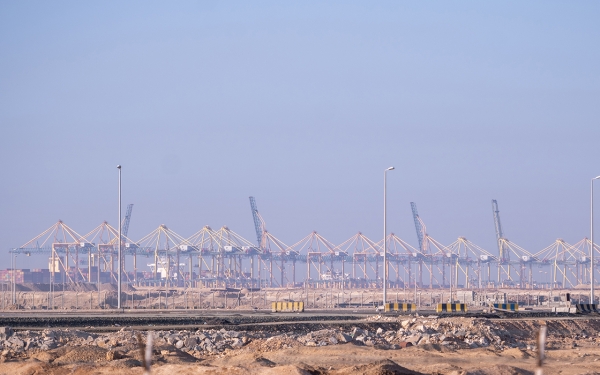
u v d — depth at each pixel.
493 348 55.72
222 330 59.28
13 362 40.59
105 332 60.69
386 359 44.00
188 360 44.72
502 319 77.50
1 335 54.50
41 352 44.94
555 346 63.12
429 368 42.53
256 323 72.31
